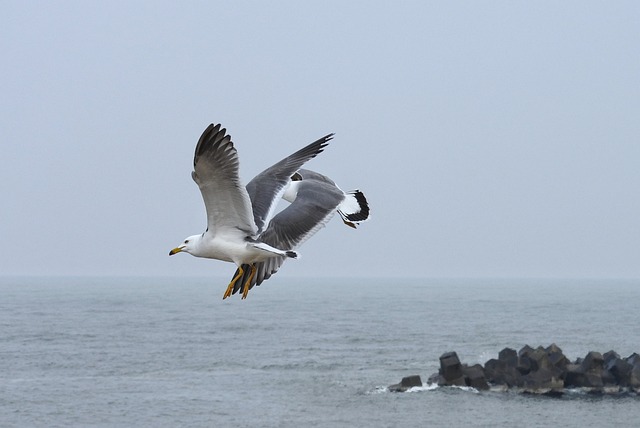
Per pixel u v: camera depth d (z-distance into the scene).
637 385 42.00
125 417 39.78
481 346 69.00
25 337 78.00
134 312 120.81
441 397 41.69
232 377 51.69
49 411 41.22
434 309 130.38
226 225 10.76
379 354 63.28
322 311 125.56
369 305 145.88
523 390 42.28
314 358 60.91
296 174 13.15
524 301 161.88
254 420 38.62
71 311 122.56
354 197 12.09
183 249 10.96
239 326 92.81
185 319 105.25
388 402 41.47
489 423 36.62
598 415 37.78
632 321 97.62
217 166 10.12
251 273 11.07
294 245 11.21
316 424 37.47
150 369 55.62
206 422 38.44
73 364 58.03
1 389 47.31
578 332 81.56
